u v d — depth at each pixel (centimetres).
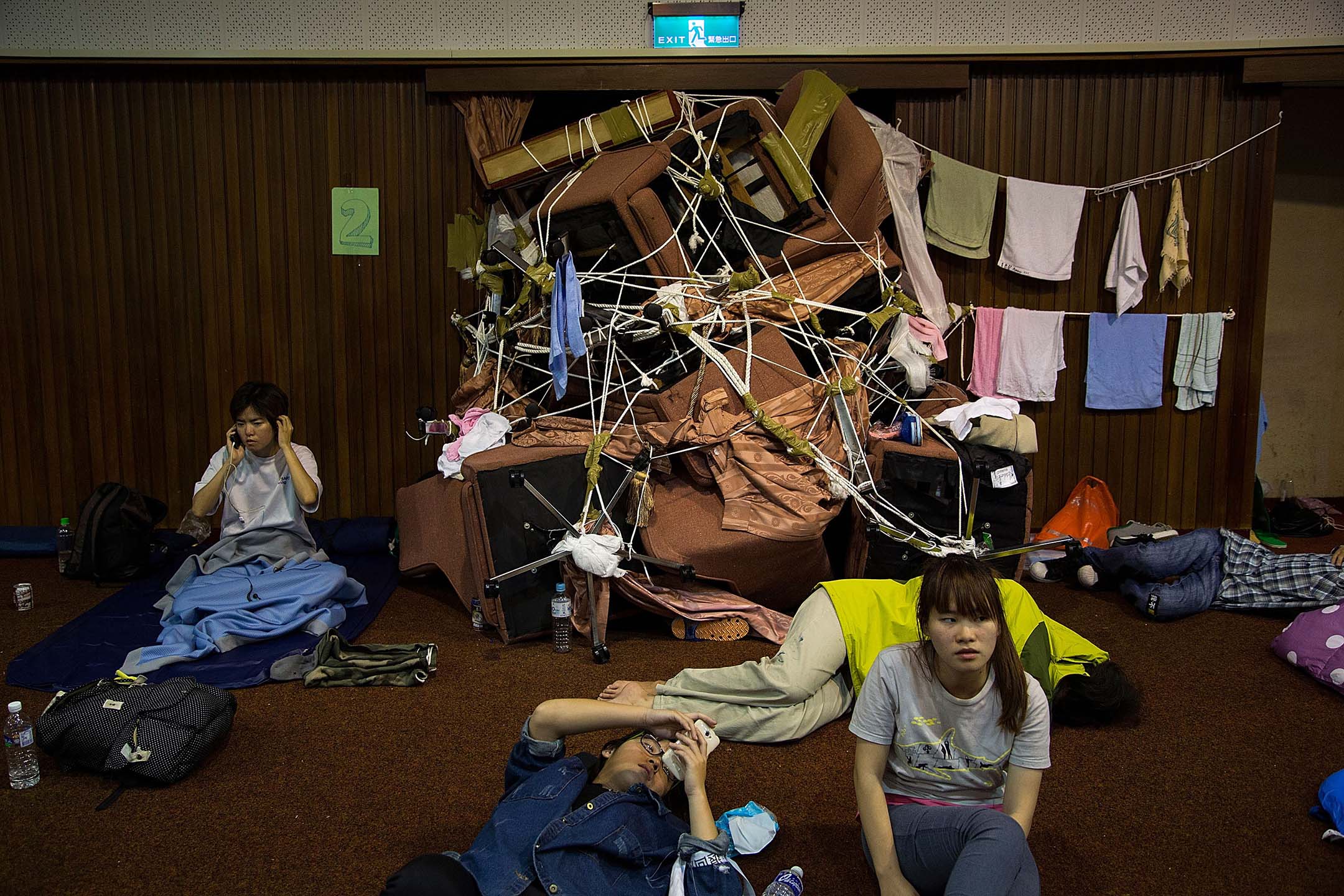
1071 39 455
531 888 179
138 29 459
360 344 479
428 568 388
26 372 480
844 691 280
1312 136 549
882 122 438
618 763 203
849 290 392
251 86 462
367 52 451
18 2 455
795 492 346
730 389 362
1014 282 468
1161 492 478
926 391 407
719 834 193
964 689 190
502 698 299
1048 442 477
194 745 251
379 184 469
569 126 405
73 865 215
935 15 455
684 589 350
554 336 361
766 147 396
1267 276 463
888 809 195
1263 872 215
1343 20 448
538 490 347
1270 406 571
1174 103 455
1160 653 332
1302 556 362
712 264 400
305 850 221
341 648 318
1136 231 455
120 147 466
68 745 249
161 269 473
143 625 349
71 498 488
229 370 480
